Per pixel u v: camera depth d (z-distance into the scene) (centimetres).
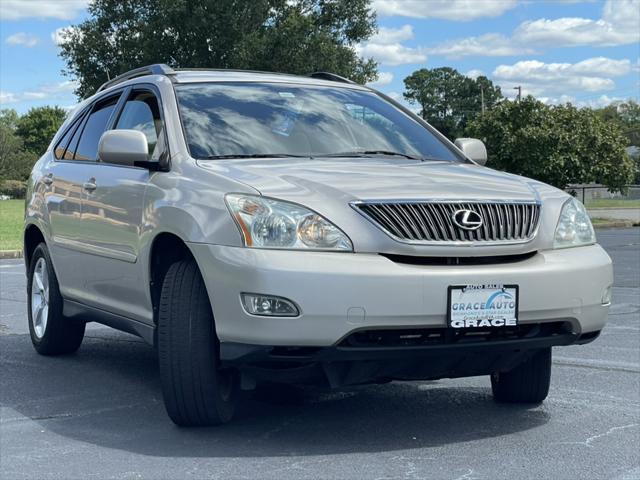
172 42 5019
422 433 459
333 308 402
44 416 501
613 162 3291
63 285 645
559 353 704
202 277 433
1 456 423
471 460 412
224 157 494
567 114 3259
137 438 451
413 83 13525
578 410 514
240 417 491
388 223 416
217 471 395
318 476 386
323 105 571
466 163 561
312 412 503
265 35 4850
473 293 418
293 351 410
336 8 5319
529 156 3206
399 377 437
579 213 479
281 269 403
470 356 435
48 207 661
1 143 9844
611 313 937
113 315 566
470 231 426
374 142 550
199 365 439
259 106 546
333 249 410
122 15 5119
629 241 2203
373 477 385
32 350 719
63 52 5275
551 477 387
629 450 430
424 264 419
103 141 507
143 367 647
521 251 442
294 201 419
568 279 444
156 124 538
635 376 612
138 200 507
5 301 1050
